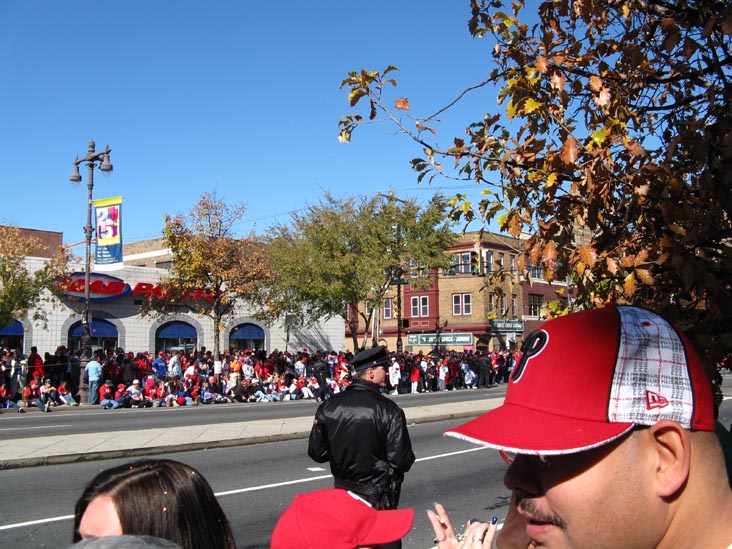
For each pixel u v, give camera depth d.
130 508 1.96
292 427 15.52
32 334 33.03
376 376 4.82
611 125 2.97
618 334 1.16
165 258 55.56
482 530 1.74
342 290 36.88
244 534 7.12
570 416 1.13
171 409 23.67
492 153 3.40
